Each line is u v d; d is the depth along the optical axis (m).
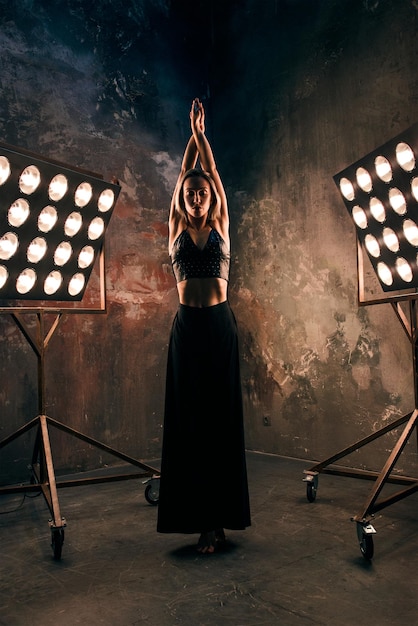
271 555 2.61
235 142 5.31
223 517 2.64
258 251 5.07
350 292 4.32
